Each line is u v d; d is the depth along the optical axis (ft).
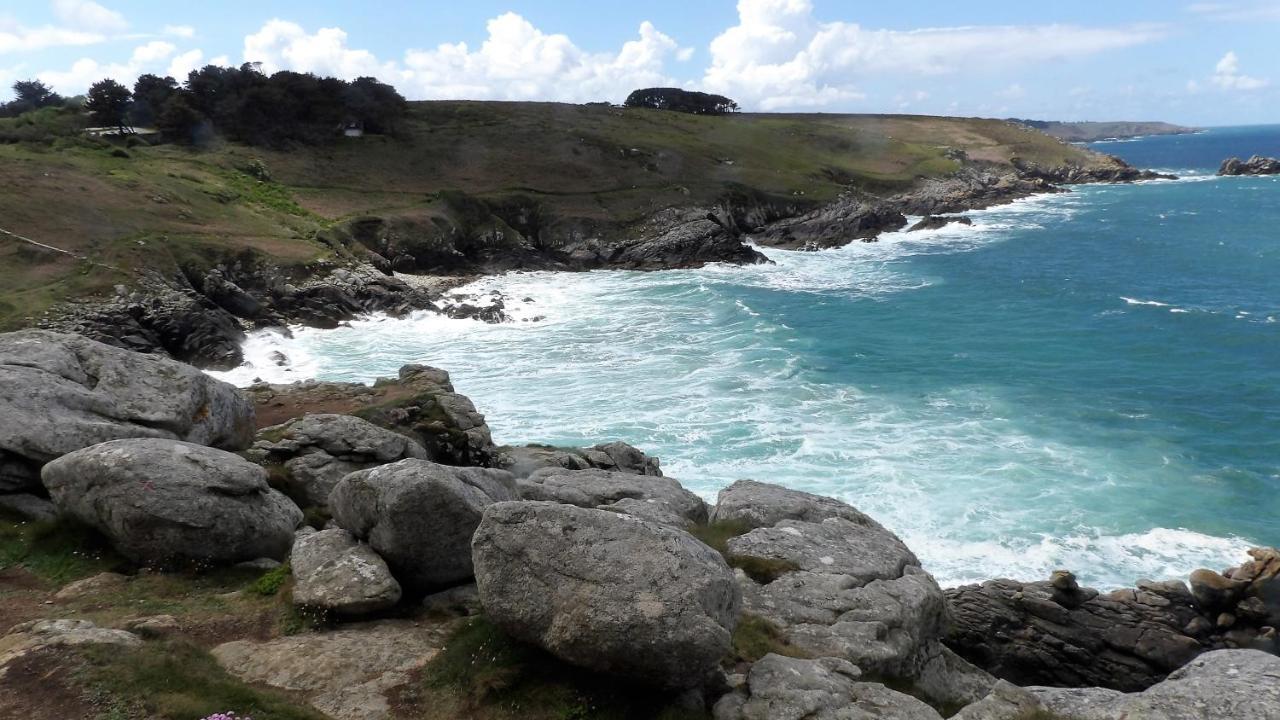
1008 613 66.13
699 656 29.96
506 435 108.17
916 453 100.58
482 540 33.40
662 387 128.47
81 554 42.80
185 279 178.60
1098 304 189.47
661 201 304.30
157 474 42.63
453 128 365.81
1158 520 83.97
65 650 29.81
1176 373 134.31
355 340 168.45
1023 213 367.45
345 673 32.73
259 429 76.43
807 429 109.09
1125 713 32.32
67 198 201.87
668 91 586.86
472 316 183.73
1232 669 34.35
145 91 357.20
